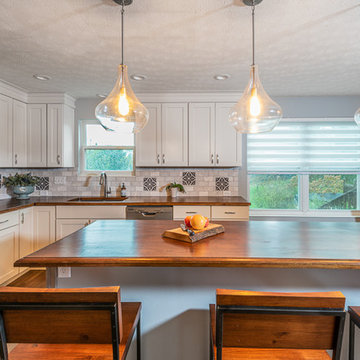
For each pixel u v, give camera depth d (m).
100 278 1.53
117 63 2.61
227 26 1.95
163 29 2.00
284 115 3.78
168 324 1.52
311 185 3.87
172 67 2.70
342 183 3.85
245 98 1.68
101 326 0.89
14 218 2.91
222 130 3.55
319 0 1.67
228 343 0.89
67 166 3.67
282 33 2.05
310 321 0.86
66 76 2.95
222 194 3.85
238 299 0.85
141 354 1.53
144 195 3.89
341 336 0.85
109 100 1.69
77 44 2.22
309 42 2.19
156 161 3.59
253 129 1.76
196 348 1.52
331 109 3.74
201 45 2.24
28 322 0.89
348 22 1.90
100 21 1.89
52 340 0.90
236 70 2.78
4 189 3.58
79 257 1.24
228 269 1.50
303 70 2.79
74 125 3.88
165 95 3.56
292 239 1.56
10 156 3.29
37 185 3.90
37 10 1.77
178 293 1.52
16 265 1.21
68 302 0.86
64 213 3.25
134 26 1.96
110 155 4.01
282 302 0.84
